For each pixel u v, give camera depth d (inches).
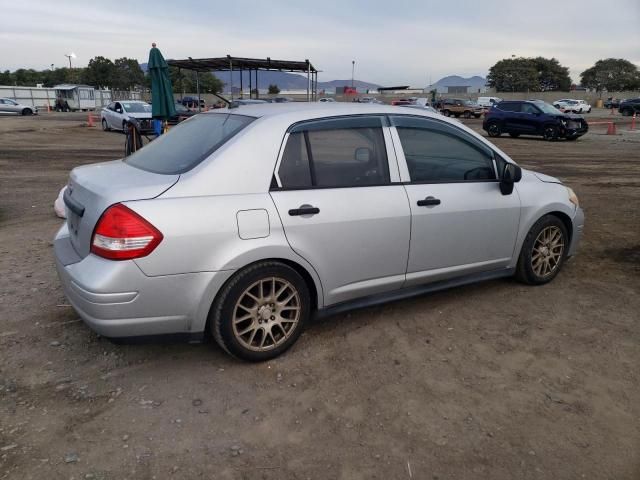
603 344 148.9
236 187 127.7
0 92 2389.3
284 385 128.4
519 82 3934.5
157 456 103.3
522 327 159.3
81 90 2199.8
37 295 179.0
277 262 133.4
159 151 151.3
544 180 191.3
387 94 3304.6
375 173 149.1
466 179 167.3
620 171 525.7
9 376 130.3
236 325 131.2
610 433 111.3
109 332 119.0
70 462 101.2
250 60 943.7
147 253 116.7
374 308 172.7
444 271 164.6
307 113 142.6
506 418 116.0
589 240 256.7
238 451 105.1
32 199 354.0
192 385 127.9
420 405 120.5
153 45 445.1
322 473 99.5
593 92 3870.6
